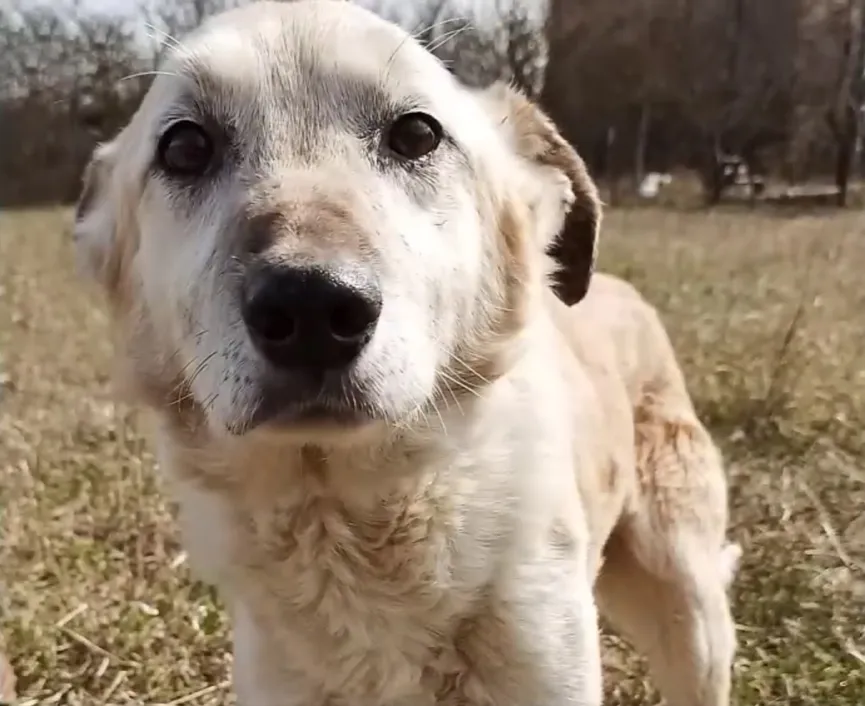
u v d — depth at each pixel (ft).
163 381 1.41
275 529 1.35
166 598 2.40
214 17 1.49
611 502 1.75
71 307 5.95
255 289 1.12
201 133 1.37
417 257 1.29
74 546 2.63
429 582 1.34
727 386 3.58
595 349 1.87
